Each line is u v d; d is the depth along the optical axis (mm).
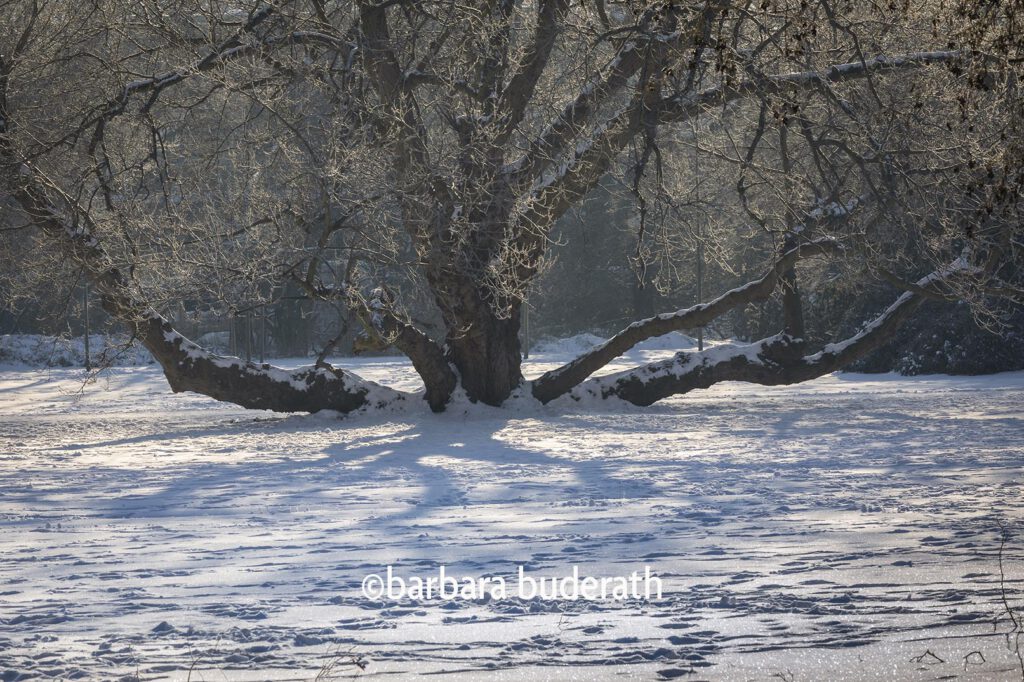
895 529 16750
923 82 29172
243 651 9586
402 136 41438
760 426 43406
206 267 39281
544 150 45906
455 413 49688
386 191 39812
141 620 11086
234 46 43406
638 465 29719
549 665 8875
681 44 25938
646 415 50000
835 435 38688
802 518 18359
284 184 39969
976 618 10383
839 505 20156
